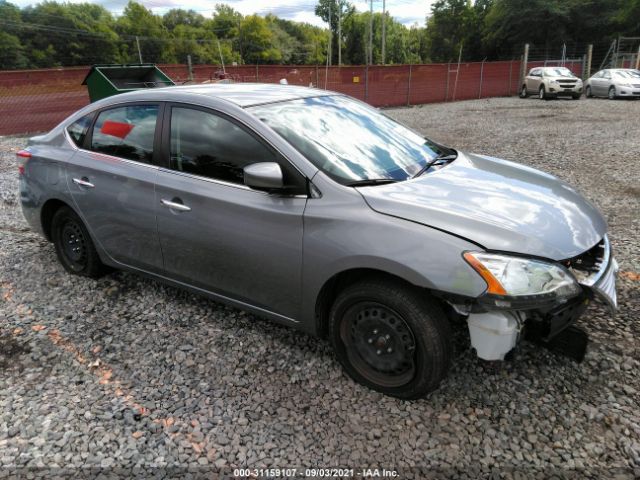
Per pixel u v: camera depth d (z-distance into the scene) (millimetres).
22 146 11617
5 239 5227
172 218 3238
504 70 28078
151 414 2602
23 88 14391
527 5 49562
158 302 3779
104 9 102625
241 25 111375
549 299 2285
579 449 2312
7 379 2916
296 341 3221
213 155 3094
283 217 2750
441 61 76500
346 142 3082
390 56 107812
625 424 2443
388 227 2455
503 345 2355
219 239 3039
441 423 2494
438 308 2459
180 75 19281
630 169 7715
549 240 2438
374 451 2338
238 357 3074
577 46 49344
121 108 3652
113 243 3734
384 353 2631
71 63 79438
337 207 2621
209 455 2330
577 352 2766
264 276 2928
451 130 13312
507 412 2551
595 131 11906
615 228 5125
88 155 3779
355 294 2605
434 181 2893
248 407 2641
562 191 3066
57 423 2541
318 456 2316
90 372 2967
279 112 3117
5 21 73062
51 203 4172
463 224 2416
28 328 3465
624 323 3309
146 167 3396
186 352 3139
